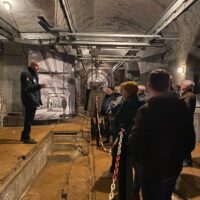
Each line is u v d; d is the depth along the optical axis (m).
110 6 7.88
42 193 3.66
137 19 8.35
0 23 5.84
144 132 1.62
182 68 6.36
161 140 1.63
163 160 1.62
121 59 10.80
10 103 6.99
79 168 4.66
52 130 6.16
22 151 3.91
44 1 5.40
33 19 6.27
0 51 6.84
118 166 2.18
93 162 4.46
